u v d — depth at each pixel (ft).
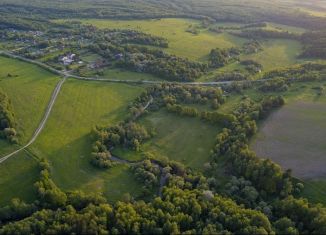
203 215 628.28
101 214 615.16
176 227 587.68
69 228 589.73
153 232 588.91
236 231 593.83
